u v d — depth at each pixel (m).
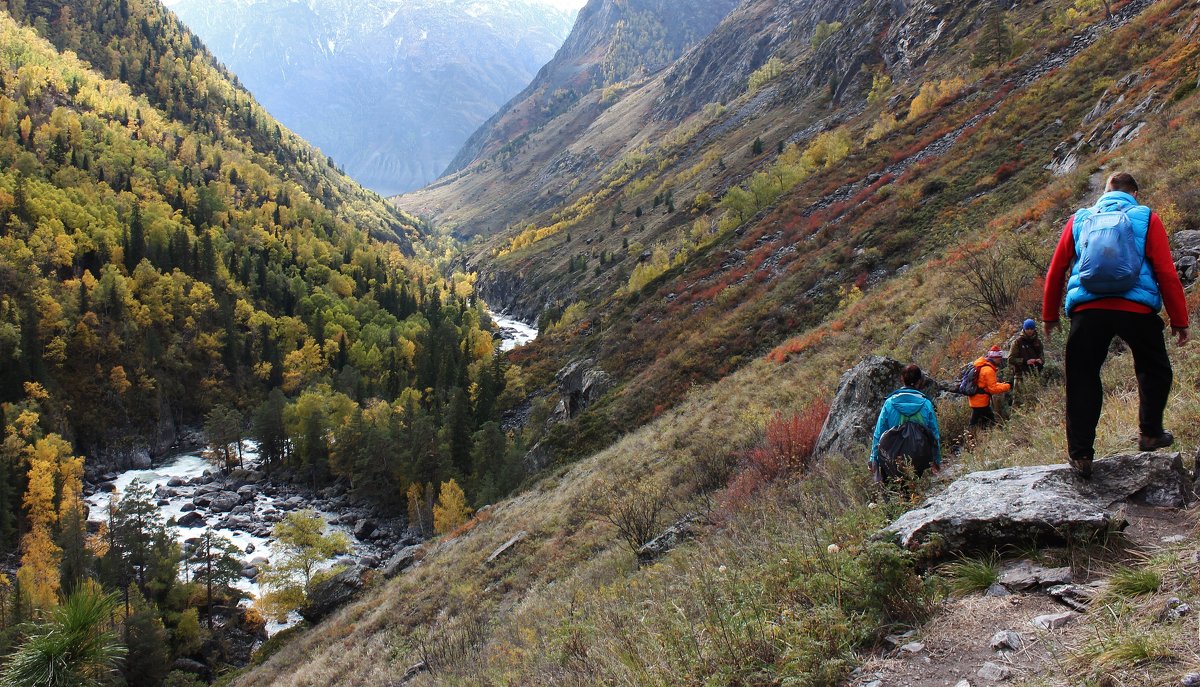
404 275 185.50
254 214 184.00
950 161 48.31
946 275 23.45
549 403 64.75
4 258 104.88
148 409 95.94
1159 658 2.87
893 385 11.16
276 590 47.78
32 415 75.75
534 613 13.46
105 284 107.50
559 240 194.00
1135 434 5.85
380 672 16.25
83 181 149.38
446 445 67.75
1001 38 82.31
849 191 61.16
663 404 37.00
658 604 7.19
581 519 20.45
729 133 192.75
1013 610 3.79
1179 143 18.78
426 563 28.42
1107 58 47.97
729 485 13.95
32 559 55.06
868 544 4.62
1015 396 9.13
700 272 62.72
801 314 38.28
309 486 78.62
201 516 66.75
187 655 43.34
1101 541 4.05
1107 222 4.26
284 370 114.62
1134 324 4.21
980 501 4.69
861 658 3.91
